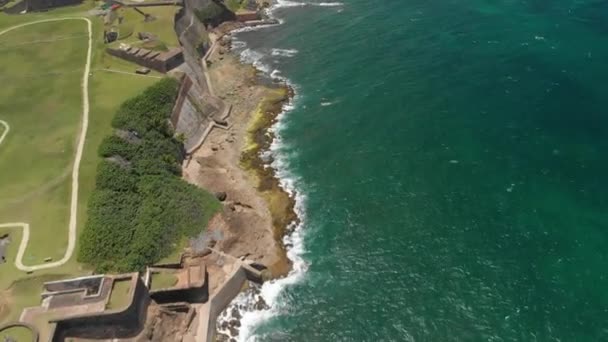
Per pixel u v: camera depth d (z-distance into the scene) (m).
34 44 123.25
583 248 75.38
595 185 85.12
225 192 88.06
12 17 139.50
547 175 87.94
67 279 65.25
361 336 67.38
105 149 86.88
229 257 75.75
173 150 93.81
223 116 110.88
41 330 59.91
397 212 84.56
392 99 111.81
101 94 102.81
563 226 78.81
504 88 110.88
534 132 97.44
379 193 88.56
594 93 106.25
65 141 89.81
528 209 82.19
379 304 70.94
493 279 72.62
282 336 67.88
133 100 98.81
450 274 73.94
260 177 93.38
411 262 76.25
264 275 75.12
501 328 66.75
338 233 81.81
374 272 75.31
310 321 69.56
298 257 78.25
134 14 135.62
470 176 89.69
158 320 66.31
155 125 94.75
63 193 79.06
